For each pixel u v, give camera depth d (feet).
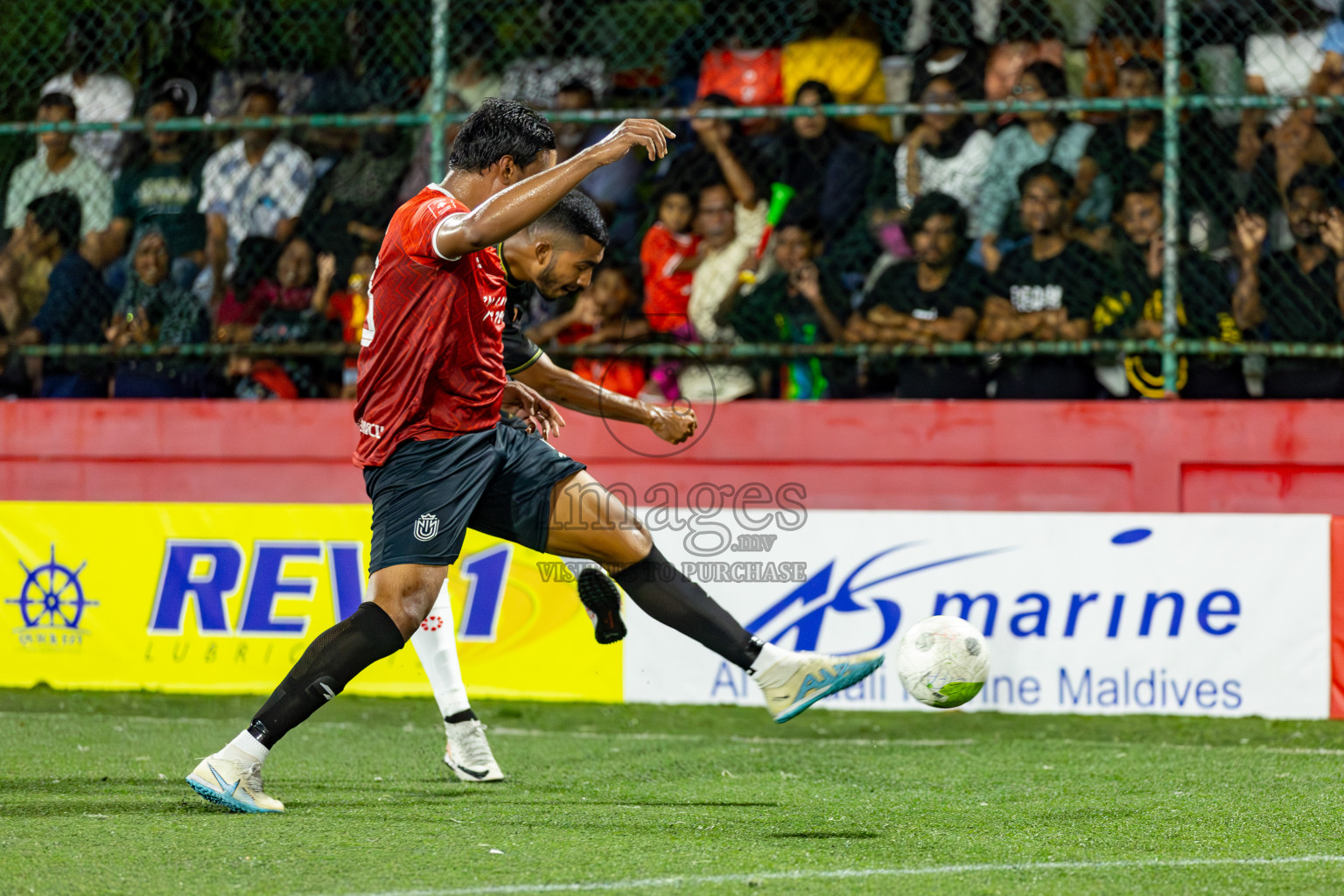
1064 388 66.69
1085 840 34.53
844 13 73.36
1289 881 30.27
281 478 71.26
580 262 40.52
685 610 38.24
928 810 38.60
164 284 73.97
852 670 37.52
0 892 28.84
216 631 62.23
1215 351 64.13
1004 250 67.56
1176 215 63.93
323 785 42.55
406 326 35.65
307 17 79.51
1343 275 64.90
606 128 74.23
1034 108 64.44
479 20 79.41
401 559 36.37
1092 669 57.00
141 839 33.94
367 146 73.92
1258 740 52.26
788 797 40.78
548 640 60.39
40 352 74.38
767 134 70.28
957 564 58.13
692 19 82.79
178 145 75.97
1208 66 69.67
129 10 79.20
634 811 38.45
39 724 55.31
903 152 68.85
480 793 41.50
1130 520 56.95
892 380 69.87
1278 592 55.93
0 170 78.18
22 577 64.08
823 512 59.26
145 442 72.28
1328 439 63.87
